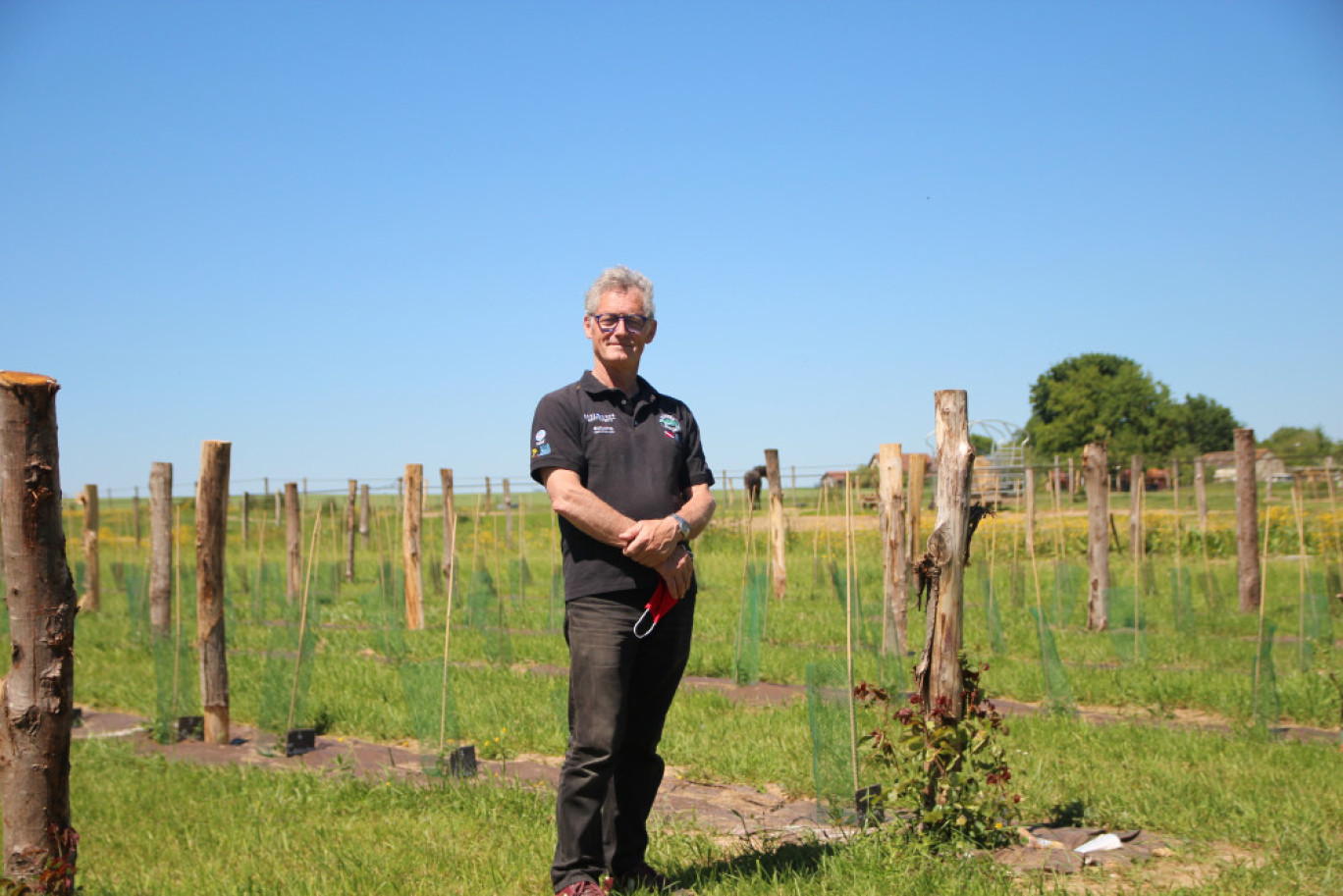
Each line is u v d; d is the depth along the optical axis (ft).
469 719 26.02
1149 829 16.87
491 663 35.86
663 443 13.12
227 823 18.83
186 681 27.94
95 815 20.03
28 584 11.82
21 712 11.82
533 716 26.35
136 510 74.59
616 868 13.74
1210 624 42.57
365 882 14.73
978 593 51.44
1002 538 78.54
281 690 26.55
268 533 89.25
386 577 54.03
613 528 12.25
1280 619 43.75
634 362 13.21
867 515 88.22
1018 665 32.78
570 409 12.85
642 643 13.06
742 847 15.69
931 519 70.38
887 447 30.99
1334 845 15.44
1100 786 18.80
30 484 11.74
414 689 23.62
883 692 16.70
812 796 19.69
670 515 12.84
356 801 19.93
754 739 23.18
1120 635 35.29
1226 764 20.62
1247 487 47.29
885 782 17.98
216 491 26.71
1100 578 43.78
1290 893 13.53
